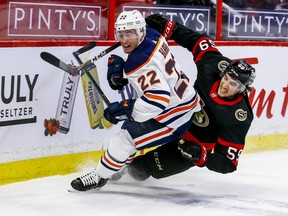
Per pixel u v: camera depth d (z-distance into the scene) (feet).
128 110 22.30
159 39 22.66
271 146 34.06
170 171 24.94
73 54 27.58
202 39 25.58
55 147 27.32
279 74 34.19
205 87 24.36
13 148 26.00
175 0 32.30
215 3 33.47
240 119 23.62
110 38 30.14
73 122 27.86
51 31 28.48
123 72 24.31
